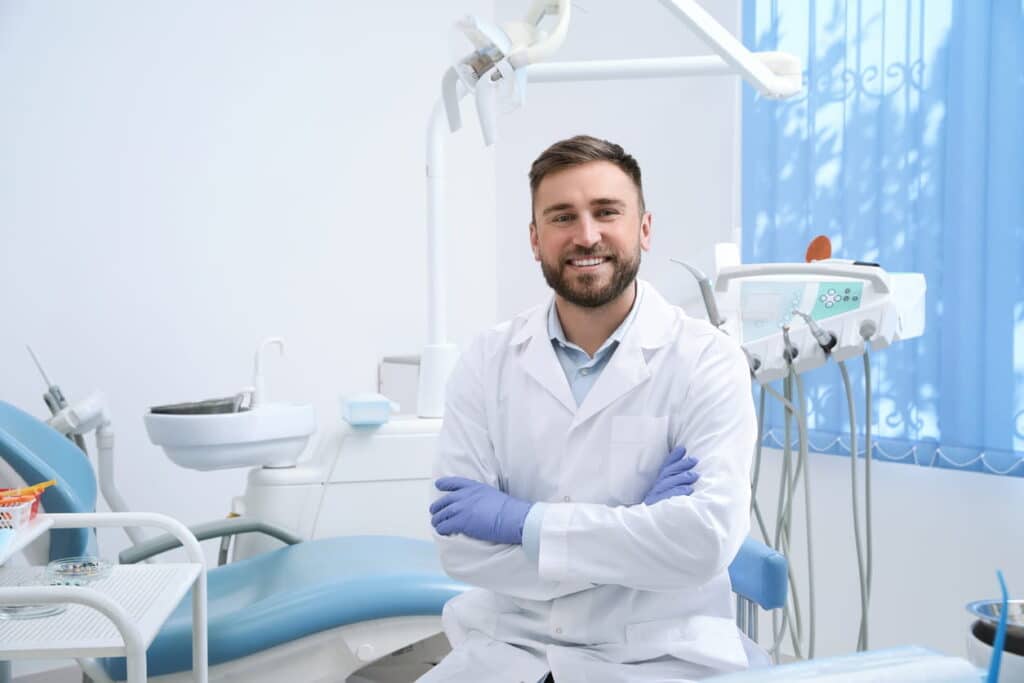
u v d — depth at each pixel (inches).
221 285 126.6
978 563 96.3
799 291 81.1
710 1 118.0
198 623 67.6
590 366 60.6
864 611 80.4
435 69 144.9
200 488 125.6
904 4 97.1
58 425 90.4
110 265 118.2
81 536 72.9
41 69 112.8
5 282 111.1
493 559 55.9
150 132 120.6
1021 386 90.5
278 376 131.5
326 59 134.5
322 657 74.9
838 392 103.4
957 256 93.8
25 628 56.9
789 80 74.3
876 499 104.1
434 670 58.1
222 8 125.4
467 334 149.6
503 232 150.6
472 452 61.4
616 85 131.1
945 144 94.5
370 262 139.5
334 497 91.0
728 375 58.9
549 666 55.3
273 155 130.3
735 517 54.4
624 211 57.6
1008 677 24.4
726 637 56.1
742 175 112.5
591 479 59.1
